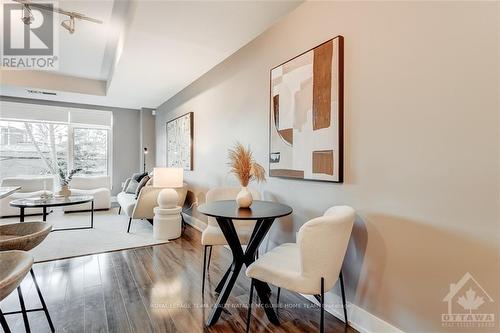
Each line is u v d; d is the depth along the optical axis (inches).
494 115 47.7
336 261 59.2
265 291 79.0
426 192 57.2
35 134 238.7
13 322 71.5
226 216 70.2
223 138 139.7
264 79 108.1
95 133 263.1
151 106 258.8
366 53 69.1
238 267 78.1
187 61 139.9
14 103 226.8
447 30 53.7
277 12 94.2
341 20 75.9
